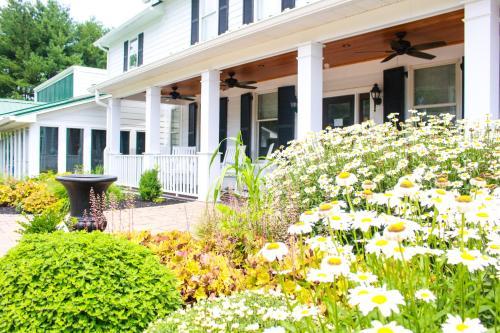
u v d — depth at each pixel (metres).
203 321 1.86
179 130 13.13
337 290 1.75
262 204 3.97
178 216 6.55
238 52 7.07
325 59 7.48
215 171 7.99
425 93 6.93
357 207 3.37
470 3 4.25
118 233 3.79
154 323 2.06
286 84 9.25
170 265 2.94
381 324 1.06
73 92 16.95
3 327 2.05
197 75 8.26
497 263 1.52
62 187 7.86
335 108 8.52
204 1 10.08
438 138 3.68
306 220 1.63
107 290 2.13
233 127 10.86
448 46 6.53
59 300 2.03
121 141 13.91
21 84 28.61
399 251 1.37
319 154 4.01
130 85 10.45
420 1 4.63
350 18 5.31
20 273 2.12
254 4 8.34
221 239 3.43
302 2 7.38
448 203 1.61
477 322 1.07
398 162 3.38
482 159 3.39
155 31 12.05
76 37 32.84
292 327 1.47
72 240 2.35
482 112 4.13
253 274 2.63
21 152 12.88
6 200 8.53
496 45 4.22
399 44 5.83
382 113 7.55
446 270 1.70
